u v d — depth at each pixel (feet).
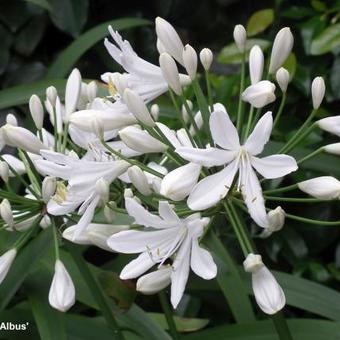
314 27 1.56
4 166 0.93
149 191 0.83
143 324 1.12
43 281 1.10
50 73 1.42
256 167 0.80
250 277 1.18
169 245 0.84
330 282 1.60
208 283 1.25
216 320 1.58
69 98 0.98
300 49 1.62
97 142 0.93
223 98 1.52
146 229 0.87
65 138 0.97
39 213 0.93
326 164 1.21
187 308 1.53
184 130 0.91
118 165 0.85
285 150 0.87
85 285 1.13
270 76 0.92
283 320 0.86
